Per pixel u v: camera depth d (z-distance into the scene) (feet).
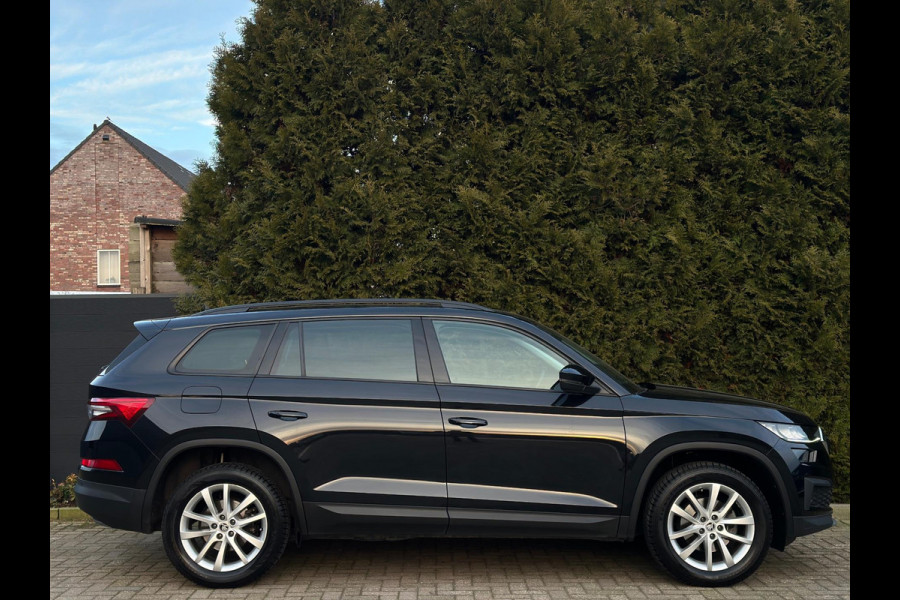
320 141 23.76
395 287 23.49
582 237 23.35
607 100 24.77
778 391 23.81
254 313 16.43
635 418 15.52
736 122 24.75
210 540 15.12
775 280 23.89
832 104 24.81
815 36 24.61
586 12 24.94
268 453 15.07
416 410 15.28
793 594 14.89
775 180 24.11
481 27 24.27
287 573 16.16
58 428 23.84
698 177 24.62
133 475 15.06
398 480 15.16
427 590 15.03
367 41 24.79
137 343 16.15
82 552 18.04
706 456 16.16
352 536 15.26
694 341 23.52
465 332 16.16
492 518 15.10
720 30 24.32
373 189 23.29
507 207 23.34
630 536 15.30
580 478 15.26
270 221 23.21
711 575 15.21
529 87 24.43
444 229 23.71
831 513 16.03
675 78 25.30
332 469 15.12
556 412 15.42
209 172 24.50
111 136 105.81
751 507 15.34
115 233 105.40
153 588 15.28
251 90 24.34
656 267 23.57
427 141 23.82
